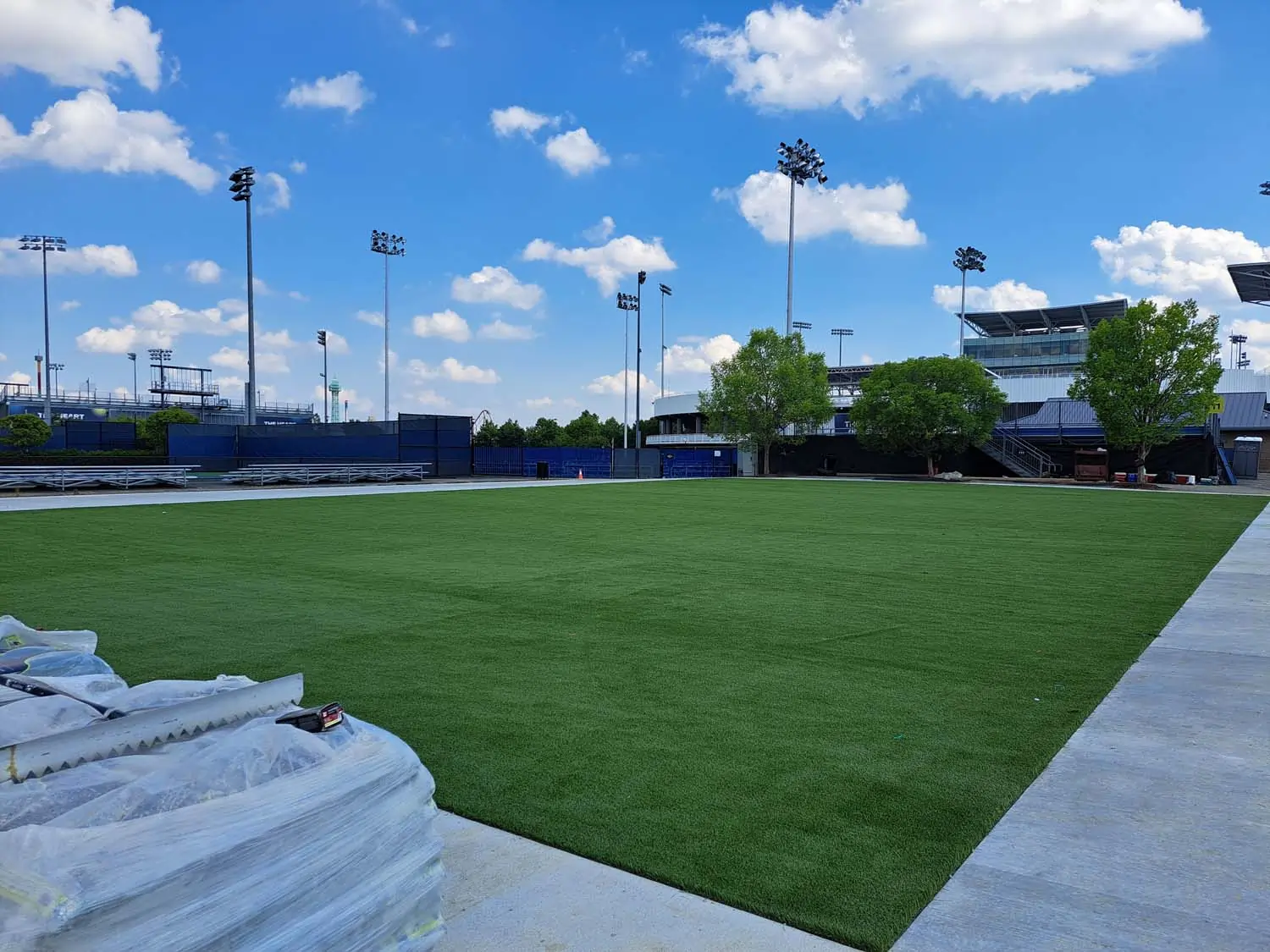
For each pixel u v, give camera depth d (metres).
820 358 54.06
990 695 5.55
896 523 18.00
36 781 2.10
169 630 7.32
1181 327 40.81
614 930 2.84
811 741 4.67
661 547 13.43
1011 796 3.95
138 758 2.28
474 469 47.16
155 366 92.88
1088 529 16.84
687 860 3.33
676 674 6.00
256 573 10.50
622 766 4.31
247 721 2.63
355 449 40.12
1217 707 5.25
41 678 3.00
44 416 66.75
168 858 1.85
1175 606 8.62
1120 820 3.68
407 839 2.44
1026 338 89.88
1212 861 3.31
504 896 3.05
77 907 1.67
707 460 54.97
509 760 4.38
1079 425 51.78
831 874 3.22
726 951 2.73
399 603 8.59
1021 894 3.08
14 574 10.34
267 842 2.03
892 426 47.69
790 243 54.22
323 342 80.12
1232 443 51.84
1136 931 2.83
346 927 2.19
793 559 12.09
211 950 1.89
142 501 22.12
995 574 10.73
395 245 57.12
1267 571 11.02
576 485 34.31
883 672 6.10
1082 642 7.03
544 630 7.43
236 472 32.28
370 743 2.49
